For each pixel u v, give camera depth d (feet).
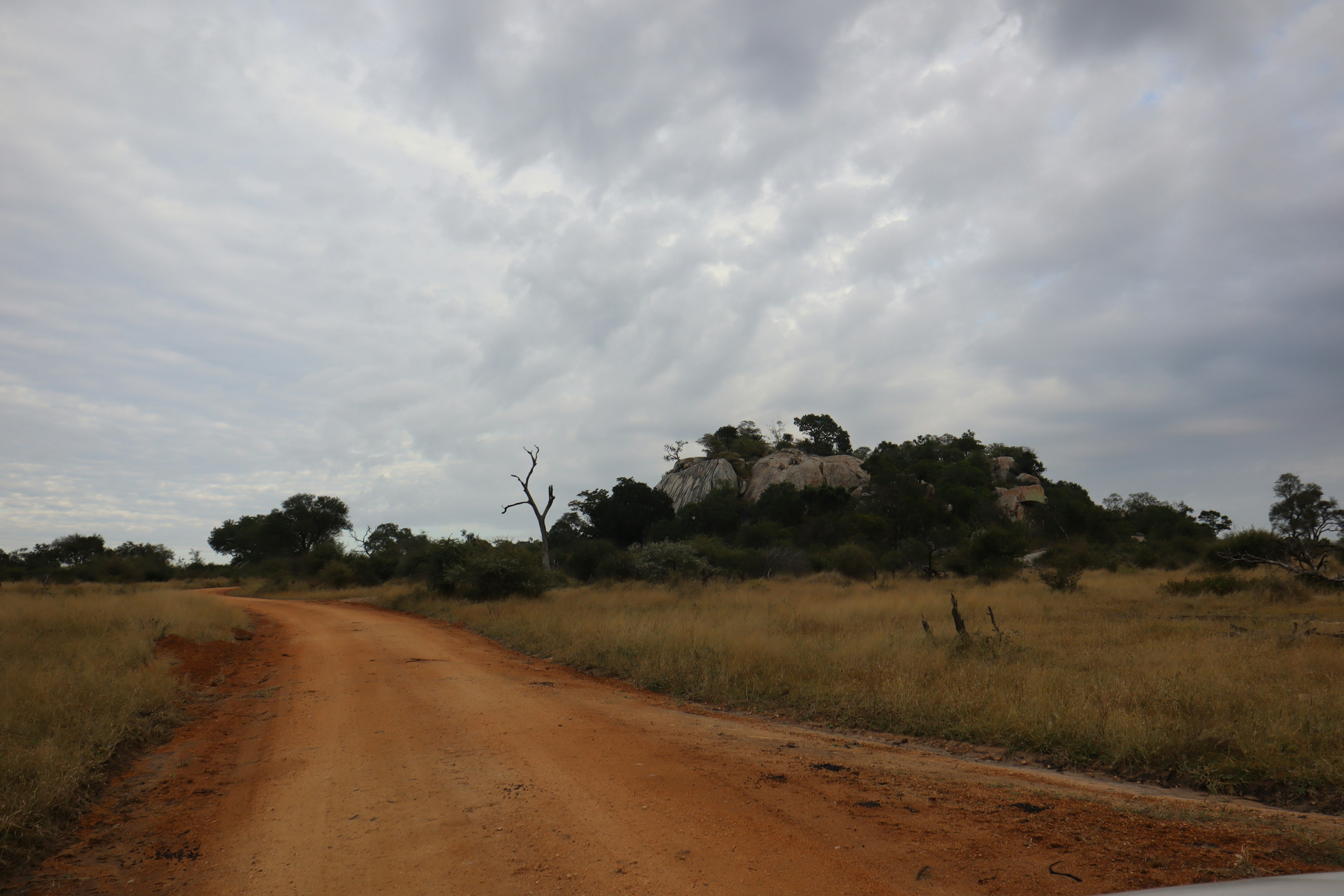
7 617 57.62
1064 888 11.79
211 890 13.61
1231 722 22.50
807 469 312.50
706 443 394.73
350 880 13.55
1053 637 45.19
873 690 31.01
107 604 71.72
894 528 232.94
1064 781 19.54
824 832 14.92
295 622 84.48
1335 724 21.52
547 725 26.48
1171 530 239.71
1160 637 44.45
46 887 14.16
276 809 18.30
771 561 153.69
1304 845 13.64
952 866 12.91
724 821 15.78
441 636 64.34
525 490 174.91
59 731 23.57
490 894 12.57
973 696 28.02
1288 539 78.95
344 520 316.40
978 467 318.45
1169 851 13.47
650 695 35.01
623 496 288.10
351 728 27.32
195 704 35.01
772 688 33.50
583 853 14.25
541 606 82.02
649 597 87.76
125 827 17.76
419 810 17.42
